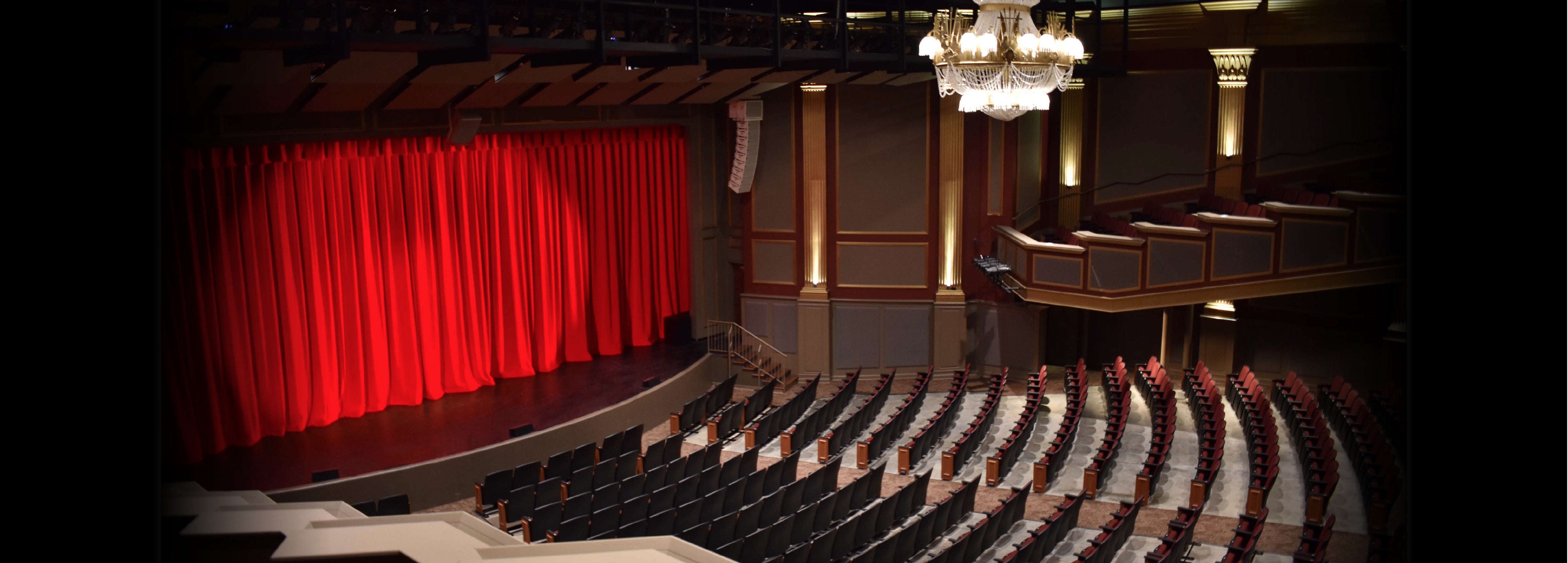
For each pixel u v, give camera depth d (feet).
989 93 27.68
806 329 44.70
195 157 29.45
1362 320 40.42
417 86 32.40
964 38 27.07
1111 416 36.32
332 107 31.07
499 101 34.91
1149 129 41.98
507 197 39.47
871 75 39.83
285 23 23.29
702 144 45.60
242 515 17.89
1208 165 41.09
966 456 34.35
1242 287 36.63
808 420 36.50
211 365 31.14
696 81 35.50
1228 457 34.17
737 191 44.73
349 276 35.22
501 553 17.33
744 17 34.04
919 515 30.17
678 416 37.24
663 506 28.17
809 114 43.24
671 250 46.26
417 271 36.99
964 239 43.50
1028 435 35.29
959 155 42.68
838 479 32.04
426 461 31.58
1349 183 37.78
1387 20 37.32
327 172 33.94
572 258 42.37
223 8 23.11
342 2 22.72
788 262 44.78
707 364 43.50
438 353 38.19
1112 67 41.88
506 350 40.91
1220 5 39.45
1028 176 43.06
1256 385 37.17
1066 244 40.06
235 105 28.22
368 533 17.21
